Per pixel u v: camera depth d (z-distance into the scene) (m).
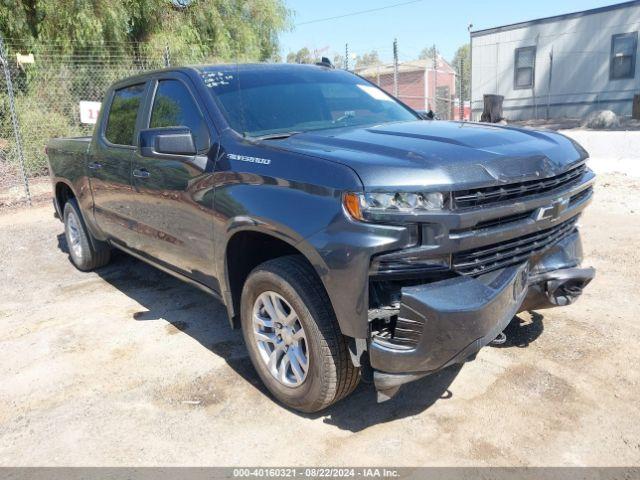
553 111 23.05
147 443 2.95
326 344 2.79
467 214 2.54
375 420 3.04
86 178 5.18
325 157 2.77
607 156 11.84
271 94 3.80
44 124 12.73
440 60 33.94
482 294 2.61
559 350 3.65
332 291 2.65
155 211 4.05
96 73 13.81
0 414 3.31
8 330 4.54
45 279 5.91
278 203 2.87
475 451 2.74
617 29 20.75
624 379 3.28
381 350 2.62
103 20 13.63
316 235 2.67
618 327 3.93
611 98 21.47
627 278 4.86
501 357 3.60
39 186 11.35
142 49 14.88
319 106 3.86
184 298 5.08
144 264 6.23
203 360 3.84
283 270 2.92
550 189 2.98
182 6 16.30
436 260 2.57
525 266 2.93
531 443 2.77
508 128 3.45
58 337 4.34
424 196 2.51
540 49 22.88
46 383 3.63
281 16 18.98
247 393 3.39
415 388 3.32
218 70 3.98
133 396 3.42
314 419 3.09
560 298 3.30
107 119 4.92
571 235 3.39
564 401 3.10
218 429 3.04
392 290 2.67
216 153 3.38
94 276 5.91
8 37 13.23
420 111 4.52
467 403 3.13
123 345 4.14
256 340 3.26
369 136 3.13
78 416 3.23
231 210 3.16
